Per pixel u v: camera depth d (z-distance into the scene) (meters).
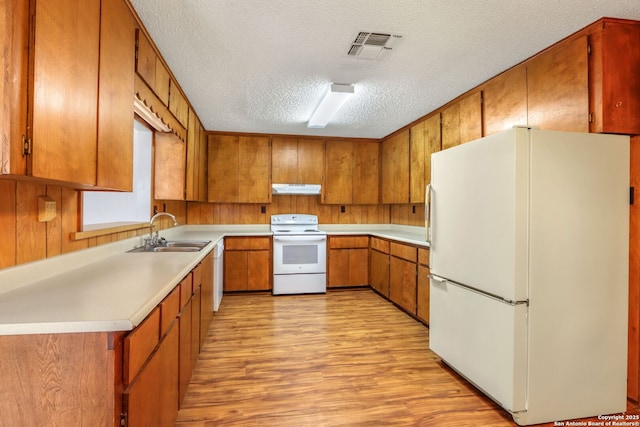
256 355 2.56
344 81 2.79
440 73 2.63
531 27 1.98
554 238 1.78
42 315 0.98
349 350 2.68
